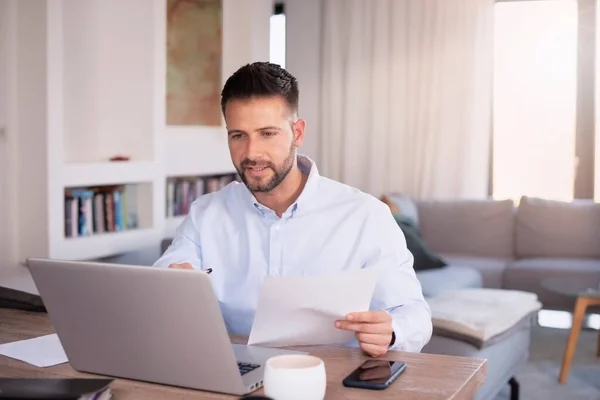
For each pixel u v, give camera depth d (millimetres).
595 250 5309
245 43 5398
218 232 1951
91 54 4395
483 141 5980
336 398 1286
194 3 5160
